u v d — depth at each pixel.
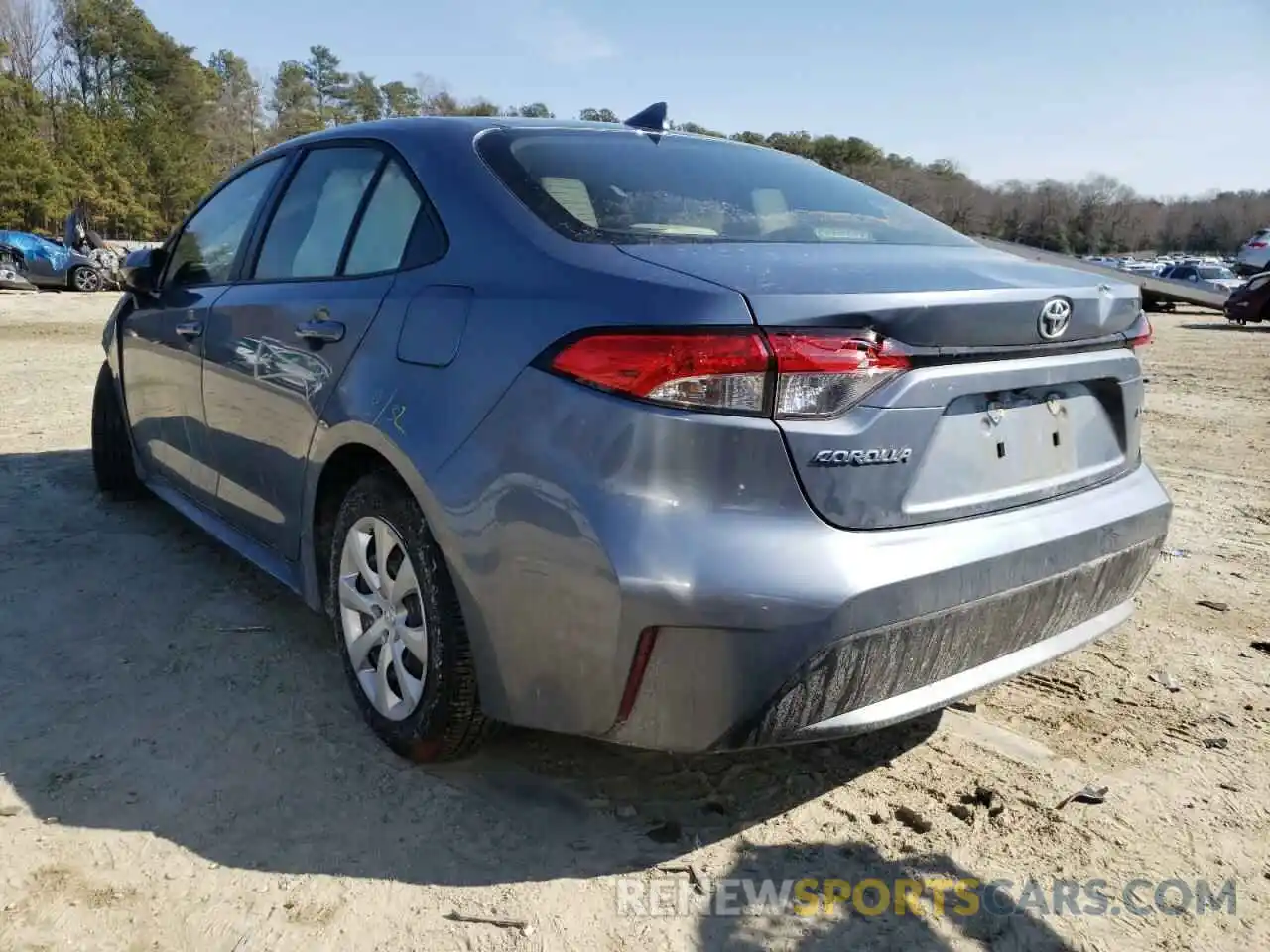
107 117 74.88
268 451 3.08
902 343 2.01
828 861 2.28
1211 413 8.55
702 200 2.68
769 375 1.91
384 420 2.43
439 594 2.32
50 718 2.77
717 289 1.96
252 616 3.50
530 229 2.36
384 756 2.63
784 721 1.99
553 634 2.07
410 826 2.34
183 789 2.46
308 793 2.46
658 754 2.68
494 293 2.28
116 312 4.46
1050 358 2.31
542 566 2.06
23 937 1.96
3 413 6.86
